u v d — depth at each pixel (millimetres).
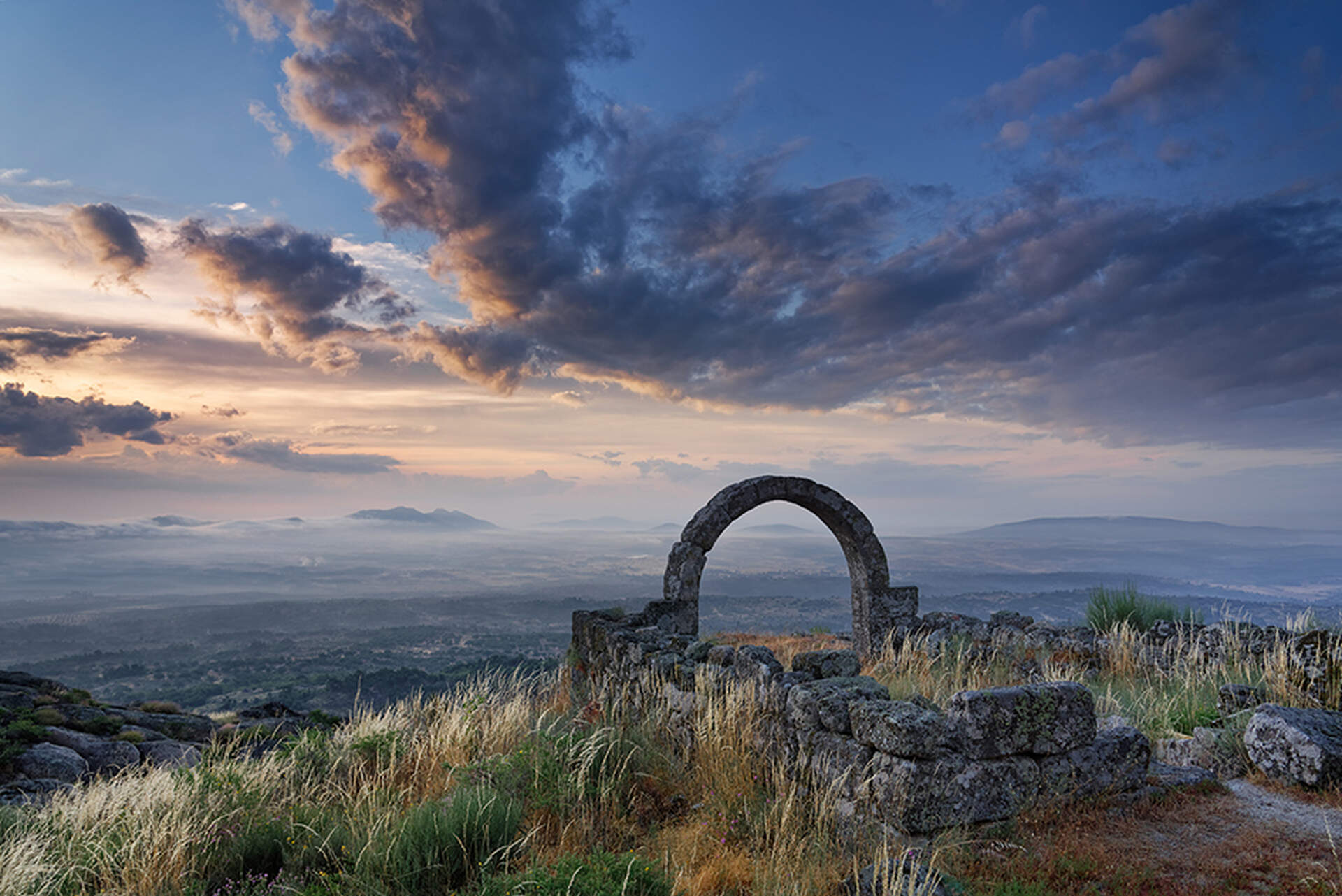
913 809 4855
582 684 12672
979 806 4977
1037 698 5285
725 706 7113
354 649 166125
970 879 4434
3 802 8055
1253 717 6023
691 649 8875
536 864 5195
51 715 11578
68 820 6480
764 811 5742
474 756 8062
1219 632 10375
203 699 86000
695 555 14203
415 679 75688
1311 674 7043
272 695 80438
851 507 14867
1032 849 4746
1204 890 4137
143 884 5336
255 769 7594
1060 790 5219
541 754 6969
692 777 6992
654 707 8891
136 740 11383
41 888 5270
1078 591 163750
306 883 5430
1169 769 5918
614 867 4688
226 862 5789
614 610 13875
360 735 8445
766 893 4562
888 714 5172
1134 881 4254
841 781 5410
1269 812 5156
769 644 16016
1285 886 4109
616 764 6965
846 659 6816
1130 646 11156
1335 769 5344
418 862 5316
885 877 4113
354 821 6211
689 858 5223
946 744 5105
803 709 6086
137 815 6109
